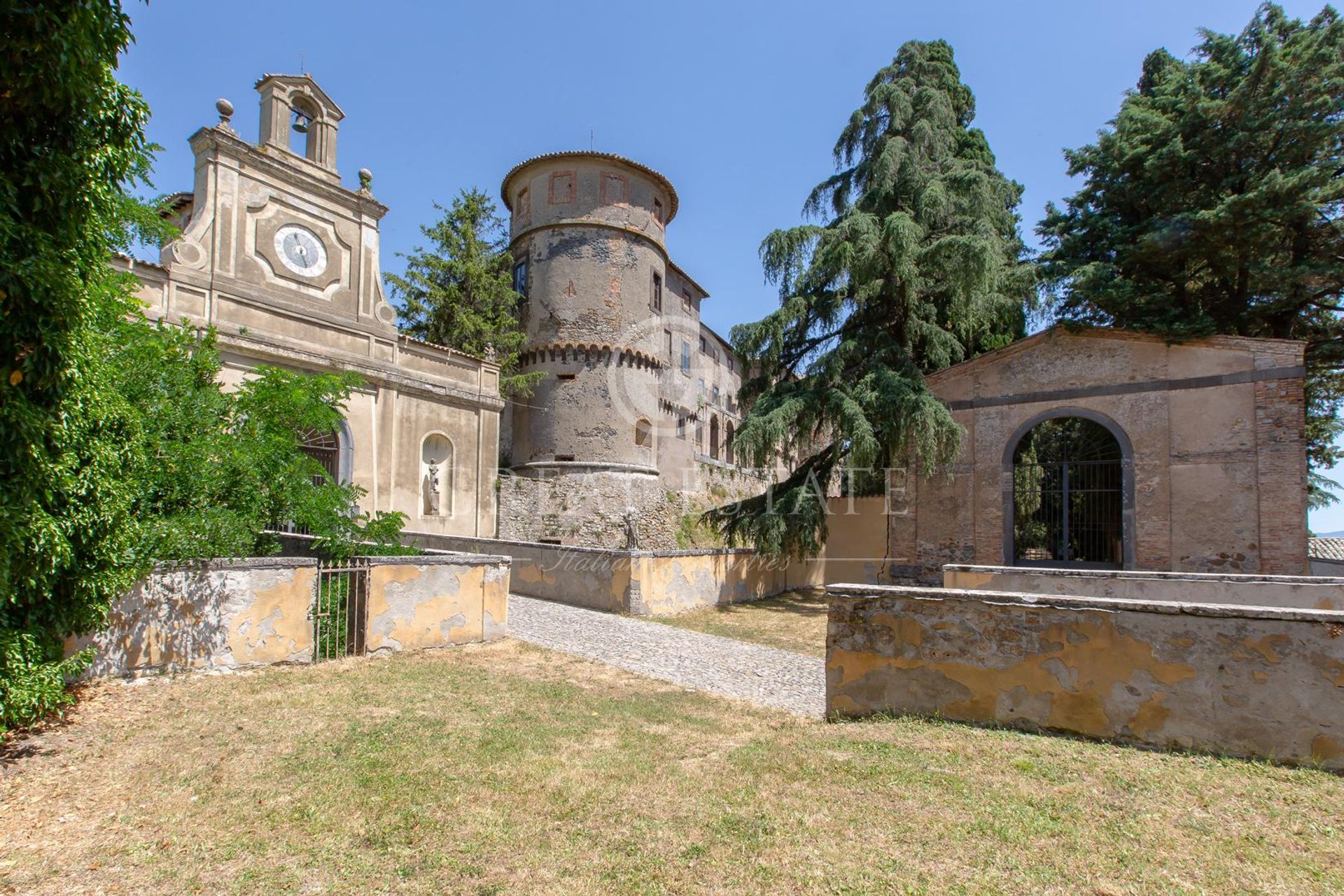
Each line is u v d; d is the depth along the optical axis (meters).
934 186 17.50
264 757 5.18
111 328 7.10
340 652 8.52
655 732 6.22
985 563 17.50
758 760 5.13
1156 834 3.69
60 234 4.52
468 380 23.11
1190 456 15.70
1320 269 16.38
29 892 3.37
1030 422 17.38
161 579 6.96
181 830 4.02
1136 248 17.80
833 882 3.33
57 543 4.89
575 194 27.73
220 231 17.45
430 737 5.75
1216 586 9.40
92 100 4.41
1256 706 4.75
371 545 10.09
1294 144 16.92
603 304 27.36
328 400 10.69
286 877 3.51
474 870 3.57
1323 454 25.48
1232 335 15.43
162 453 7.38
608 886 3.38
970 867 3.42
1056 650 5.44
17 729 5.42
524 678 8.18
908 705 6.02
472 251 27.11
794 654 10.91
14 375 4.32
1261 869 3.32
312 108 20.50
